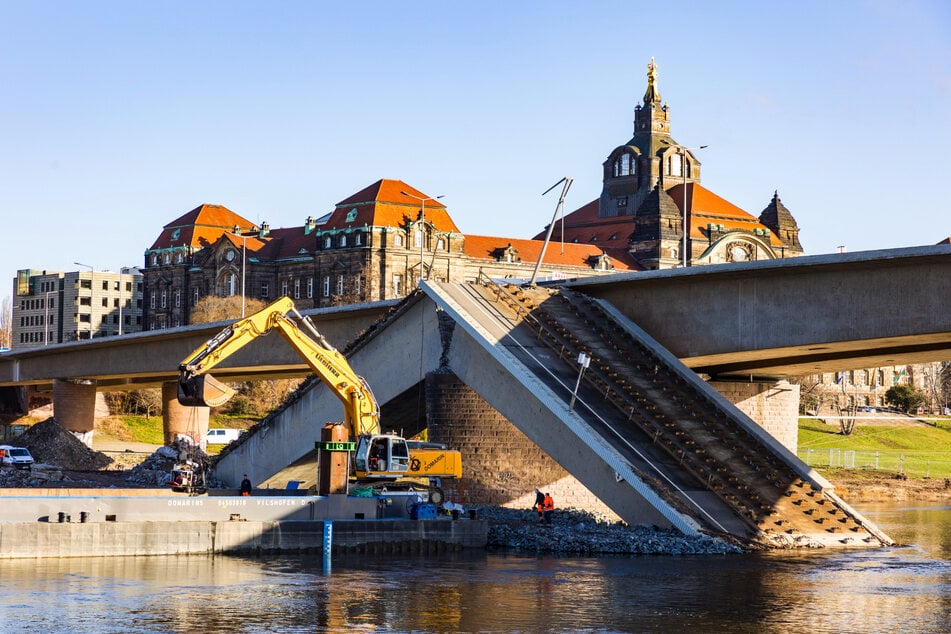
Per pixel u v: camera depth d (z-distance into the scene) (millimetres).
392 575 67125
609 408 87125
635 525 80688
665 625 53375
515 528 83750
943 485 162000
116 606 56219
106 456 164500
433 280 97562
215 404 80125
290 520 76812
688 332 91000
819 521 84250
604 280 96188
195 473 94312
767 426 107812
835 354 94938
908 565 72938
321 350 85312
